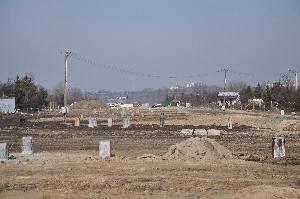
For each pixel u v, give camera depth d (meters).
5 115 99.69
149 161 29.11
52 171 25.27
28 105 133.00
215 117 84.81
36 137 48.28
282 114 95.44
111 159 29.89
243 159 31.31
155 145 40.84
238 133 54.25
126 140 45.22
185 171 25.53
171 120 78.06
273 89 137.50
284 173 25.23
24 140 32.97
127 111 108.50
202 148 31.95
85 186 21.17
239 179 23.19
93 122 63.09
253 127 64.44
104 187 21.03
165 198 18.89
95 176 23.64
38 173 24.62
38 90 145.38
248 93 169.88
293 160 30.41
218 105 167.88
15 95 129.50
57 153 33.69
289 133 54.69
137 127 62.41
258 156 32.97
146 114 95.62
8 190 20.42
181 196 19.23
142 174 24.47
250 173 25.11
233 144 42.09
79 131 56.06
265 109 128.50
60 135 50.69
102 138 47.16
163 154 33.34
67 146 40.00
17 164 27.70
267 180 22.97
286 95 131.12
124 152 35.59
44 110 137.88
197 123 71.75
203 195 19.36
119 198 18.94
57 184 21.58
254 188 19.81
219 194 19.53
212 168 26.66
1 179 22.75
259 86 163.00
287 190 19.11
